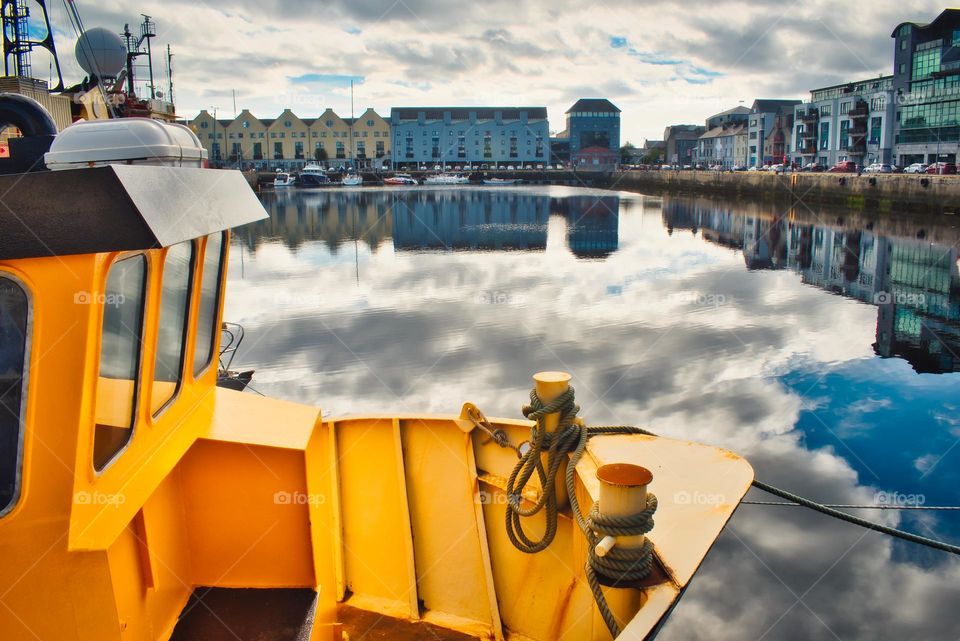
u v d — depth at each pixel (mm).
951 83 55625
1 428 2025
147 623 2590
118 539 2402
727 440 11492
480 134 120875
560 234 39906
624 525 2938
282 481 3020
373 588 4418
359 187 95188
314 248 33562
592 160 123688
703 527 3309
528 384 13852
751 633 6668
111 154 2439
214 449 2979
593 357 15781
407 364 14984
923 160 59375
